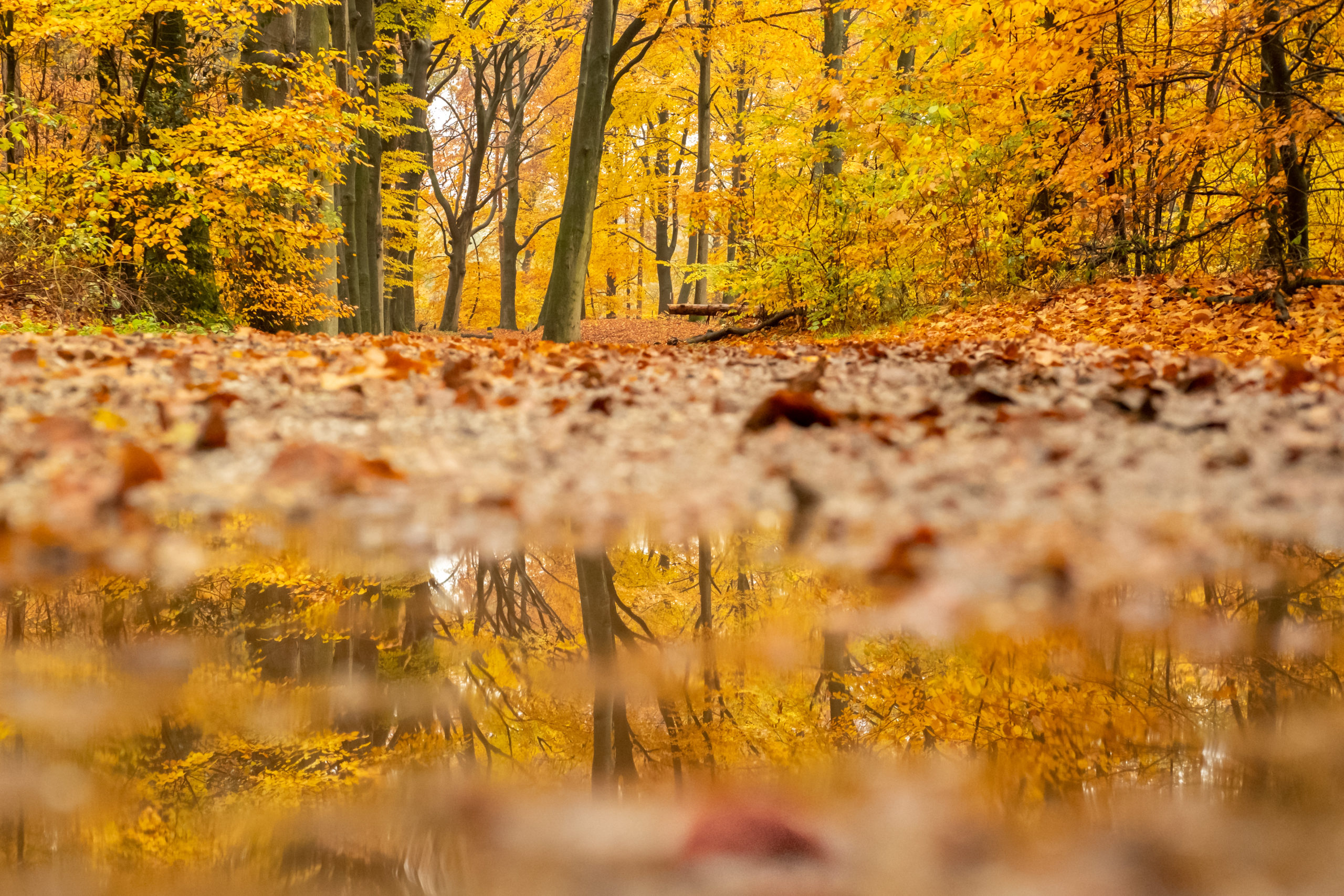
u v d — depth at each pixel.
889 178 16.27
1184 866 0.58
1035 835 0.65
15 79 11.86
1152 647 1.21
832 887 0.57
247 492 2.38
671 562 1.82
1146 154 12.23
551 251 37.50
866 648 1.24
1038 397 3.87
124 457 2.30
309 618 1.43
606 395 3.98
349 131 11.81
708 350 8.24
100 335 6.78
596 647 1.29
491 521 2.16
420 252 36.34
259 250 12.41
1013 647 1.23
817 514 2.20
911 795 0.73
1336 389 4.00
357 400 3.69
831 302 16.14
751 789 0.75
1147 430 3.25
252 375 4.35
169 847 0.65
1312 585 1.56
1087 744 0.85
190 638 1.30
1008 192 13.86
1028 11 10.73
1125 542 1.89
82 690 1.07
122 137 12.59
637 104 26.34
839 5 16.55
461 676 1.16
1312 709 0.94
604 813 0.71
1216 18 10.68
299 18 14.10
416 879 0.61
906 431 3.17
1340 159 12.97
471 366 4.80
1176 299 10.88
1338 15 10.72
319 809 0.74
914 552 1.81
